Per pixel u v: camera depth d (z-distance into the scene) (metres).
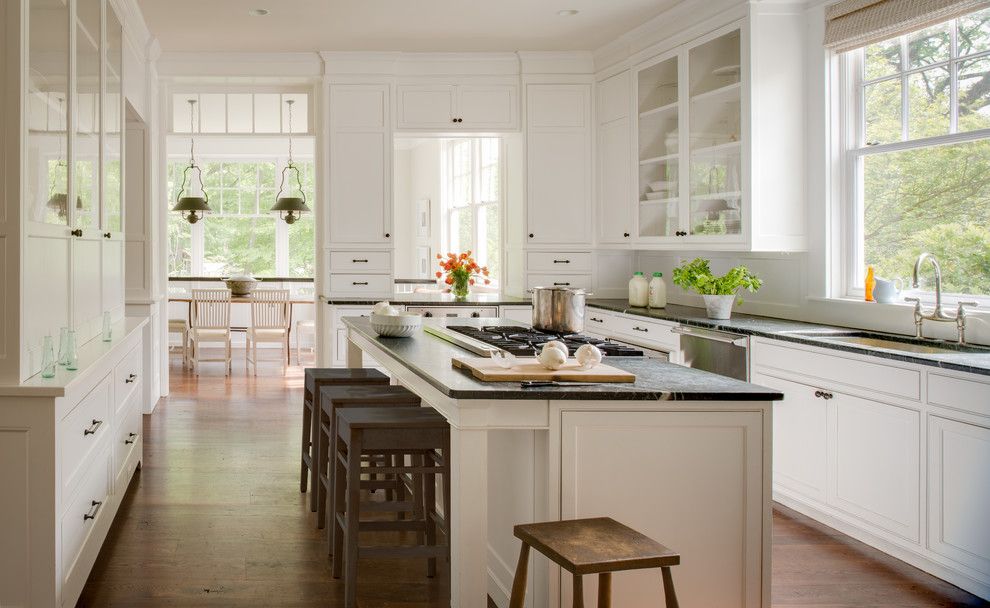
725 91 4.98
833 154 4.66
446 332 3.76
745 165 4.78
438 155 11.12
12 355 2.57
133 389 4.35
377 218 6.80
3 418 2.51
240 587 3.13
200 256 11.36
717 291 5.00
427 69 6.79
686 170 5.44
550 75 6.79
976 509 3.04
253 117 7.09
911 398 3.34
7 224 2.57
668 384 2.53
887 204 4.39
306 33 6.16
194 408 6.72
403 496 4.01
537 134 6.80
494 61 6.79
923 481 3.29
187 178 11.30
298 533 3.76
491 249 9.12
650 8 5.52
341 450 3.30
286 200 8.61
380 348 3.51
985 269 3.80
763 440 2.49
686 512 2.46
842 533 3.80
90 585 3.12
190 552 3.49
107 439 3.47
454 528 2.44
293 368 9.19
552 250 6.84
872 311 4.33
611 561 1.93
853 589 3.15
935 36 4.04
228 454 5.20
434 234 11.42
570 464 2.41
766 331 4.25
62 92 3.14
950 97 3.97
